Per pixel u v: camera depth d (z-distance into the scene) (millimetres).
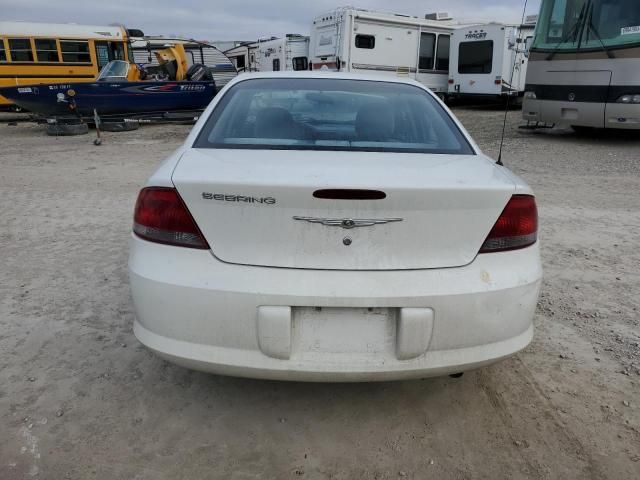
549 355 3172
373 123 2967
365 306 2154
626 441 2469
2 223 5754
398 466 2324
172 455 2363
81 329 3406
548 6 11648
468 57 20562
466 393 2816
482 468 2314
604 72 10688
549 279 4309
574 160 9781
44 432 2473
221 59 20656
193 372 2965
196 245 2225
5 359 3049
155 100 15484
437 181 2217
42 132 15219
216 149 2684
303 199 2127
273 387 2852
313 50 20969
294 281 2152
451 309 2197
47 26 17828
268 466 2316
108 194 7125
